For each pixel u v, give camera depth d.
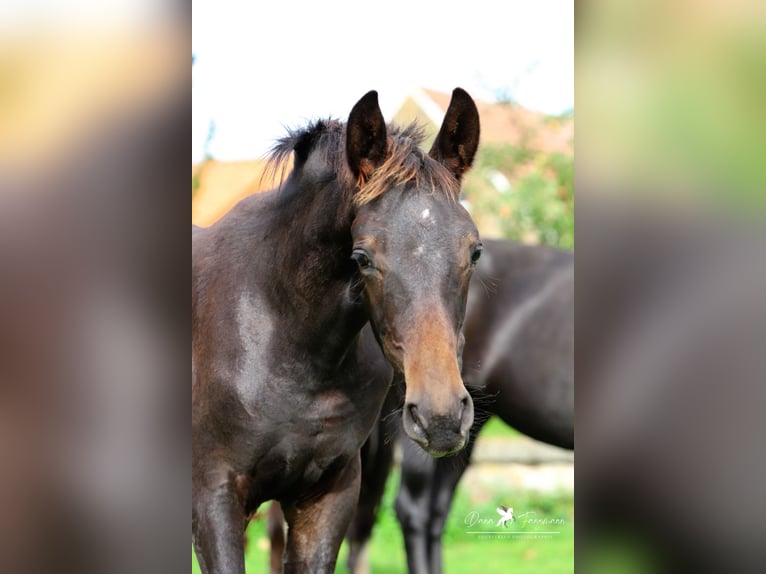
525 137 16.11
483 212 15.36
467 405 3.20
